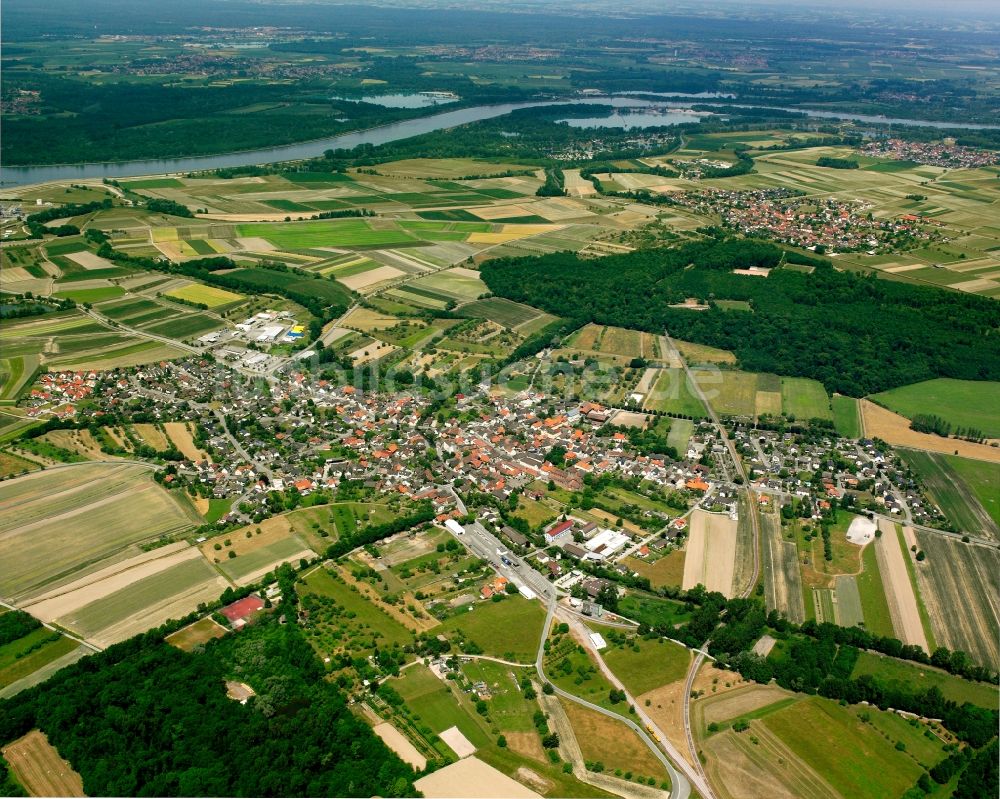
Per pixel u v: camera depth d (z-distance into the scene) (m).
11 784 195.88
